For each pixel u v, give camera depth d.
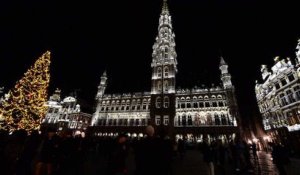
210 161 11.38
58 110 70.31
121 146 6.36
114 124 58.62
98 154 23.31
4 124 28.95
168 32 66.56
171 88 53.97
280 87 37.34
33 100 31.25
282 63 37.06
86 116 69.06
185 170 14.23
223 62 55.53
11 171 7.01
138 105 59.16
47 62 34.12
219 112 48.50
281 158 10.24
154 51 63.19
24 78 31.83
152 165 4.85
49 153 7.99
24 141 7.45
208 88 53.03
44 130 8.64
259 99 48.78
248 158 13.57
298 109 31.80
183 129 47.84
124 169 6.10
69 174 11.02
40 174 7.65
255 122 53.09
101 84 67.94
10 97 30.89
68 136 10.98
